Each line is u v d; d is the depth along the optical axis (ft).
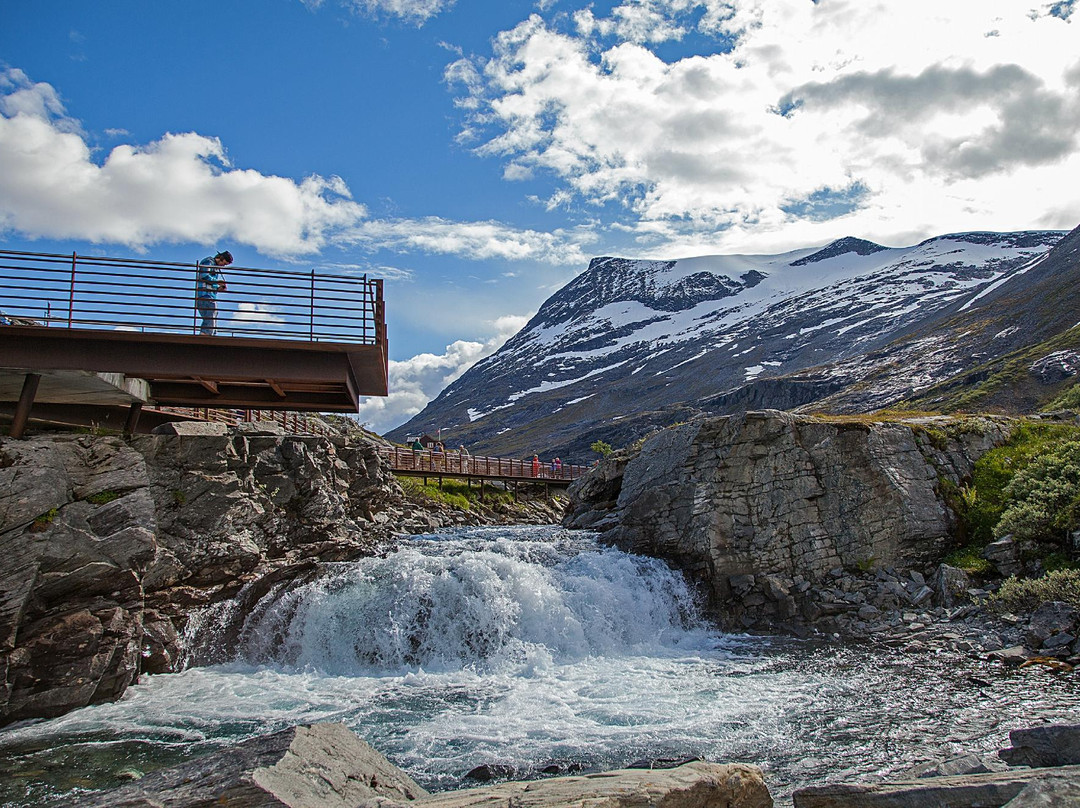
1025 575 75.97
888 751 44.47
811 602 78.84
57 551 62.54
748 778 29.71
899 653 66.44
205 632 74.90
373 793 31.60
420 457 188.24
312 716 55.67
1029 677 56.70
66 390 80.28
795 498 85.66
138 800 28.37
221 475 81.51
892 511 82.99
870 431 87.45
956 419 100.01
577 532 104.01
